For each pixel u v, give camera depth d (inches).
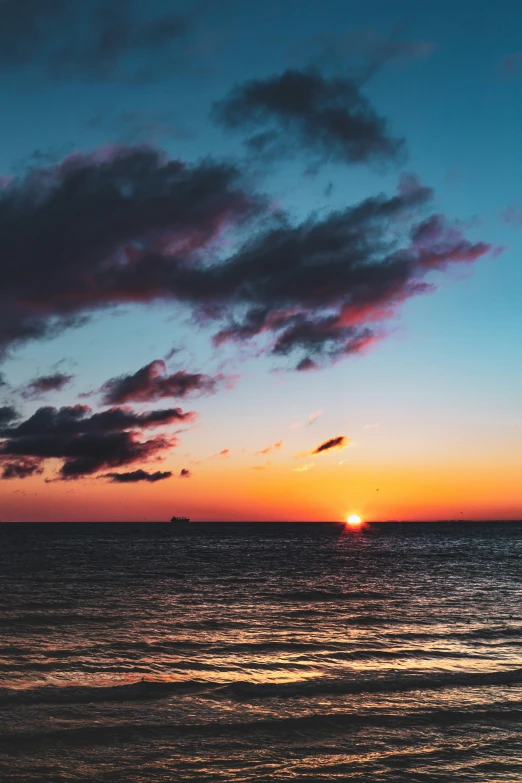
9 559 2950.3
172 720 581.9
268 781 466.0
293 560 3161.9
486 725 583.5
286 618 1178.0
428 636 1000.2
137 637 957.2
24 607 1264.8
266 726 573.3
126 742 530.9
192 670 761.0
